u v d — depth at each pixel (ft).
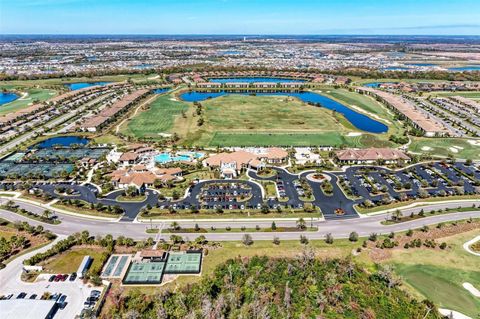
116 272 323.16
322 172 541.75
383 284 309.01
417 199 458.91
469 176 526.16
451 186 498.28
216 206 441.68
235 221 411.13
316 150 634.02
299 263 334.24
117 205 445.78
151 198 463.42
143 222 408.67
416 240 364.17
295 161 583.99
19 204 449.89
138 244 359.87
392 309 281.13
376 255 348.18
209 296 289.94
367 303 288.10
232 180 515.50
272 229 392.68
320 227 398.83
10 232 386.11
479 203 452.76
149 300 287.89
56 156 609.01
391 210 434.71
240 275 319.68
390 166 565.12
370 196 469.16
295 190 483.92
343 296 294.46
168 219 414.21
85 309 275.80
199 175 532.73
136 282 308.40
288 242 370.73
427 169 555.69
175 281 312.29
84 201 456.86
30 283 307.78
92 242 364.58
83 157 604.49
